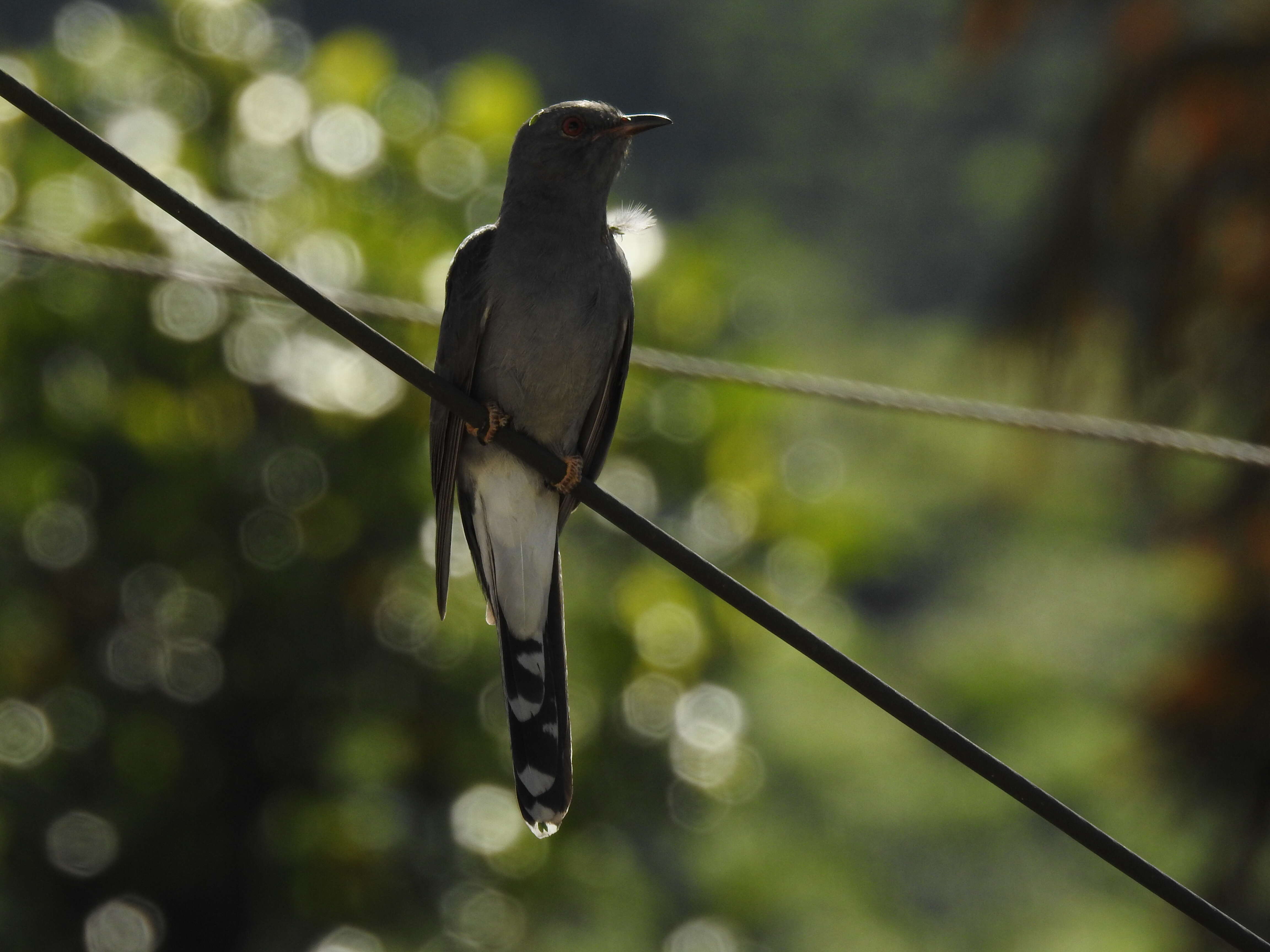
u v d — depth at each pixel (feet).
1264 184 47.70
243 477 39.19
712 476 42.68
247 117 41.81
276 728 40.34
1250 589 47.11
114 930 39.91
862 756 78.07
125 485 39.83
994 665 92.63
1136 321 50.70
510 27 184.44
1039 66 164.25
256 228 40.55
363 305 28.99
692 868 50.47
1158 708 49.24
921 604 122.42
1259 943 16.53
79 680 39.88
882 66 207.51
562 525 24.91
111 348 39.40
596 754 40.86
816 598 46.91
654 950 48.80
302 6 167.53
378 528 39.70
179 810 39.99
